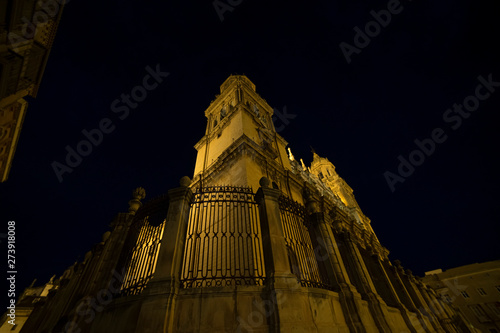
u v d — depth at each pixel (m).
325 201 18.28
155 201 6.31
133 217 6.66
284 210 6.45
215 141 19.88
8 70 8.54
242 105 19.22
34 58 9.94
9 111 11.53
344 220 19.52
